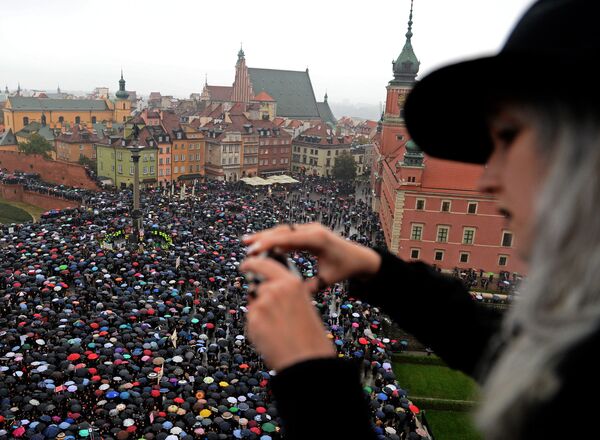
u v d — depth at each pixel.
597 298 1.61
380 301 3.35
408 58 111.94
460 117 2.37
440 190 76.75
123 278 61.59
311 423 1.90
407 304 3.27
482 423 1.81
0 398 37.94
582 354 1.59
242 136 153.50
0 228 81.62
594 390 1.55
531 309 1.77
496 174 2.11
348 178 158.75
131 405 37.81
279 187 145.88
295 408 1.95
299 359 2.01
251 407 39.50
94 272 61.88
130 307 53.34
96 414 36.81
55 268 61.16
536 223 1.81
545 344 1.68
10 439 34.44
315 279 3.23
